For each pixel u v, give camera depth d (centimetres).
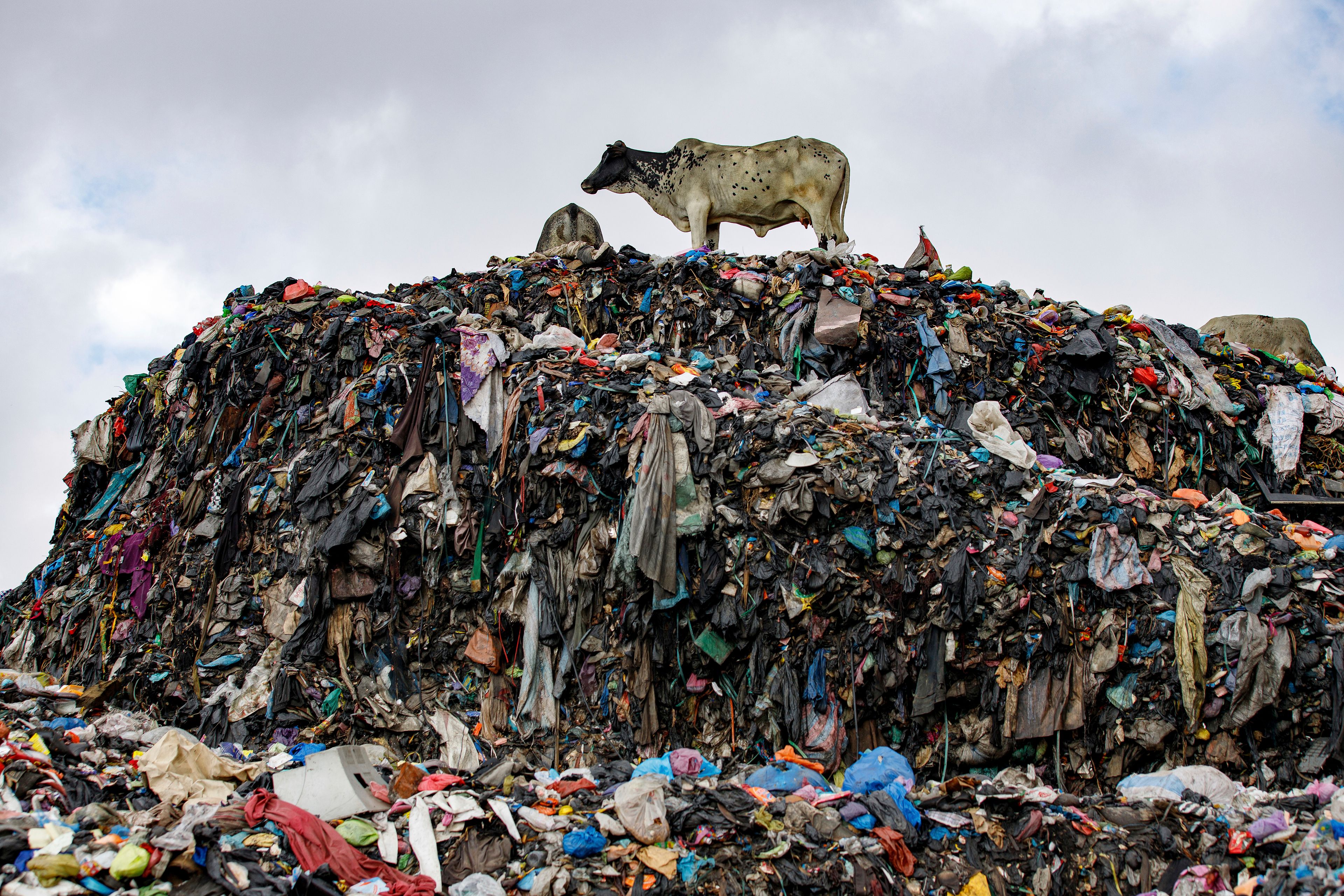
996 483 1020
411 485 1125
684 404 1068
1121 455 1369
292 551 1115
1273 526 969
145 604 1197
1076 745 916
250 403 1281
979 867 718
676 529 1016
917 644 958
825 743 953
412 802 731
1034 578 944
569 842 679
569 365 1186
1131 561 924
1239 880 679
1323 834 659
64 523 1505
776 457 1024
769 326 1466
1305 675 851
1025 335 1412
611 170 1752
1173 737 884
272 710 1018
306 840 659
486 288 1525
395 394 1180
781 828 706
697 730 1021
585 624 1056
